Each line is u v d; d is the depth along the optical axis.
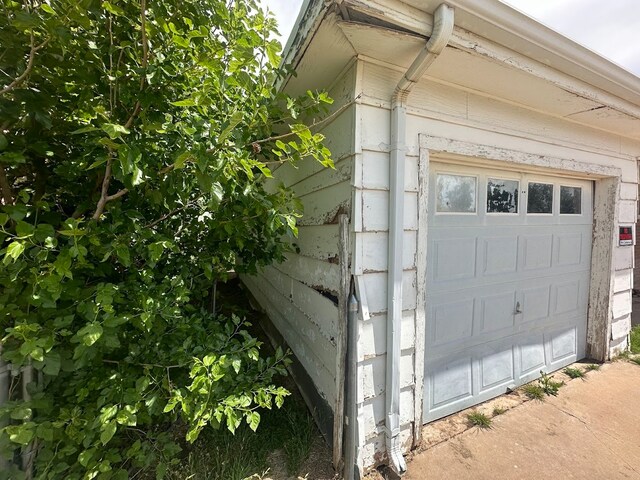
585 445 1.86
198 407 1.26
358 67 1.55
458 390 2.18
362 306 1.61
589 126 2.56
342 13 1.21
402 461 1.65
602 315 2.93
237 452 1.72
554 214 2.65
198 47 1.20
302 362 2.46
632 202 3.07
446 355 2.12
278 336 3.35
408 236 1.74
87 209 1.47
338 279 1.76
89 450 1.19
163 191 1.38
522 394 2.41
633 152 3.01
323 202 2.04
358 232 1.60
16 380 1.23
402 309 1.74
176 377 1.46
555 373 2.73
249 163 1.19
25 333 1.06
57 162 1.48
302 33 1.43
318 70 1.70
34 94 1.13
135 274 1.45
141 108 1.21
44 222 1.36
